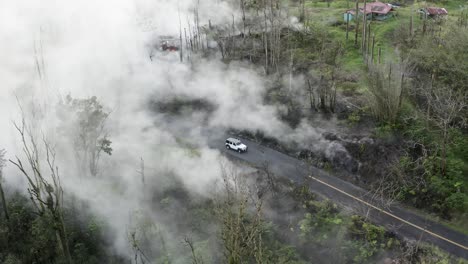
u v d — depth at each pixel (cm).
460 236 3841
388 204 4100
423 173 4300
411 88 5069
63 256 4003
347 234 4044
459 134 4544
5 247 4212
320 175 4809
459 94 4584
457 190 4078
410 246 3772
